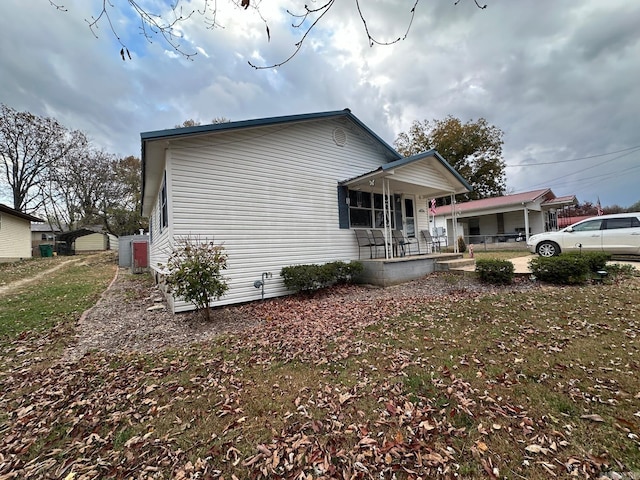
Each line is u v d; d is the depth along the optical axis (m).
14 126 22.11
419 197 11.29
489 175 25.22
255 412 2.42
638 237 8.25
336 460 1.87
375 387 2.73
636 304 4.66
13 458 2.01
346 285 7.92
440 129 25.45
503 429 2.07
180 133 5.41
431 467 1.78
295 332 4.37
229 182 6.32
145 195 9.66
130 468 1.88
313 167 7.96
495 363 3.08
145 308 6.22
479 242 19.17
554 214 21.83
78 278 11.32
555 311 4.62
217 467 1.86
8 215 17.02
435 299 5.92
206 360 3.49
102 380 3.07
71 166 24.91
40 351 3.92
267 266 6.86
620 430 1.99
